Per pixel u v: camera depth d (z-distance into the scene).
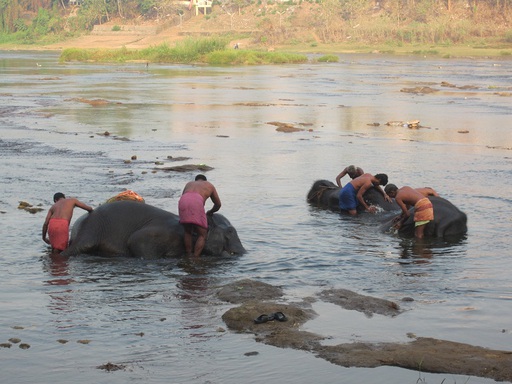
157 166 30.92
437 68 122.75
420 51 183.25
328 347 11.74
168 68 120.25
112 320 13.21
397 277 16.08
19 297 14.51
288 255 17.89
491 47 194.38
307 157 33.78
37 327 12.82
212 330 12.68
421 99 66.25
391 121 47.81
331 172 29.94
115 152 34.75
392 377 10.63
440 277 16.06
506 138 41.09
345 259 17.58
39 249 18.23
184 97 66.25
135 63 138.75
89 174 28.58
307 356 11.47
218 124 46.84
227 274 16.33
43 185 26.09
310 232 20.28
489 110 56.66
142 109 55.75
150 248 17.61
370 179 22.62
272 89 77.00
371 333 12.51
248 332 12.57
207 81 88.81
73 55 150.12
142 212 18.20
